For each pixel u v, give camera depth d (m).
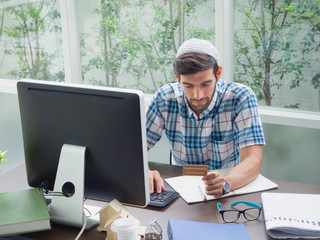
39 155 1.38
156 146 2.88
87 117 1.26
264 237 1.26
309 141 2.48
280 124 2.50
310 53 2.44
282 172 2.58
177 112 1.90
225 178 1.57
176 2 2.70
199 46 1.64
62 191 1.32
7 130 3.21
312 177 2.52
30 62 3.23
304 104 2.54
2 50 3.28
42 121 1.34
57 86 1.28
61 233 1.29
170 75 2.86
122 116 1.21
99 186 1.32
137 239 1.22
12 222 1.18
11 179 1.72
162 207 1.45
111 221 1.20
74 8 2.96
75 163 1.29
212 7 2.60
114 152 1.26
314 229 1.24
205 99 1.69
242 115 1.79
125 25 2.89
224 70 2.60
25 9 3.12
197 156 1.95
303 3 2.38
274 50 2.52
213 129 1.87
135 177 1.26
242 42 2.59
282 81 2.56
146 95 2.96
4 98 3.16
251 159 1.70
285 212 1.33
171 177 1.72
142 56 2.91
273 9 2.46
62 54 3.11
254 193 1.56
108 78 3.06
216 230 1.23
